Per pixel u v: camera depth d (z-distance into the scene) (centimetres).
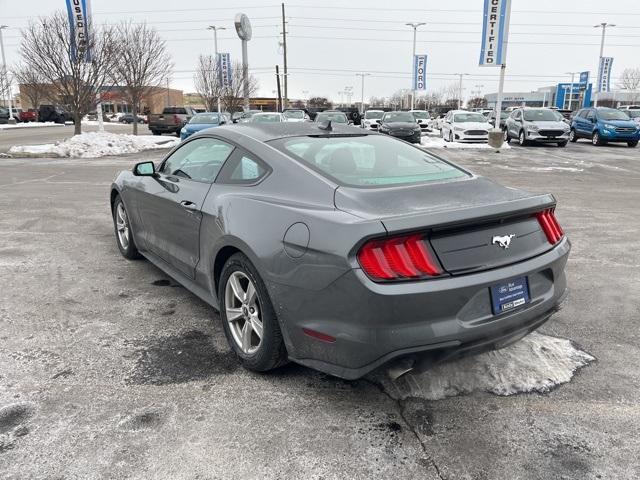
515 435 262
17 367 321
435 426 268
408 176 322
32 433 258
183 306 421
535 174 1363
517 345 354
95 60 1991
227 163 360
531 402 289
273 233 283
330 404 287
